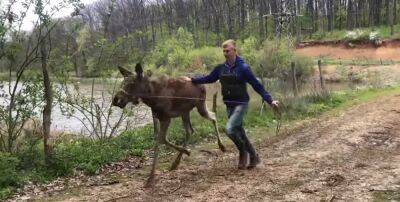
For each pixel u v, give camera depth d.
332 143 10.19
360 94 21.14
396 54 54.72
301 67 31.88
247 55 32.72
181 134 11.23
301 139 10.86
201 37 83.19
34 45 8.73
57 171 8.23
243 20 84.44
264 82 19.48
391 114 14.08
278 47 32.50
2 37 8.49
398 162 8.27
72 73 10.41
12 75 9.19
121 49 10.90
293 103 16.03
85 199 6.82
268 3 78.75
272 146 10.25
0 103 9.59
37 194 7.21
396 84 26.16
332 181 7.14
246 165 8.20
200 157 9.55
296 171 7.79
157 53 15.91
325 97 18.22
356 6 77.75
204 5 92.25
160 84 7.61
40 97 8.88
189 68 42.50
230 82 7.71
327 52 61.78
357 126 12.15
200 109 8.50
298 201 6.27
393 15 71.62
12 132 8.76
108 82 11.90
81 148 9.30
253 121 13.80
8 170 7.64
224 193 6.71
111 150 9.44
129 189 7.24
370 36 59.84
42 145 9.55
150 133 11.13
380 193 6.52
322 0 82.56
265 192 6.70
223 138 11.78
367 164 8.19
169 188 7.15
